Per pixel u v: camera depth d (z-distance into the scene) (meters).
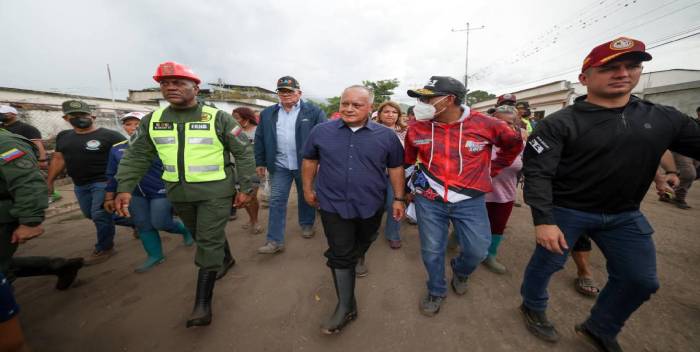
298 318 1.94
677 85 10.72
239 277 2.46
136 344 1.73
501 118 2.29
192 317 1.75
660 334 1.70
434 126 1.83
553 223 1.39
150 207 2.56
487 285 2.28
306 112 2.93
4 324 1.12
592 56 1.31
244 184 2.00
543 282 1.66
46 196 1.72
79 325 1.90
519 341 1.71
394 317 1.94
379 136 1.82
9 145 1.57
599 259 2.65
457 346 1.68
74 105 2.55
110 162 2.33
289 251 2.94
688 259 2.58
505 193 2.34
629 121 1.30
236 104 20.91
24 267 1.99
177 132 1.83
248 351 1.67
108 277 2.49
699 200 4.59
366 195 1.80
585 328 1.65
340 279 1.79
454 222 1.86
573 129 1.38
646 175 1.33
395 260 2.74
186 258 2.83
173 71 1.69
